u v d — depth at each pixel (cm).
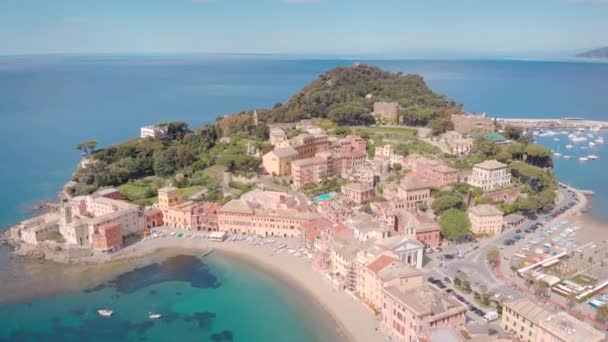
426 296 16525
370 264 19012
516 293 19425
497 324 17162
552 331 14925
